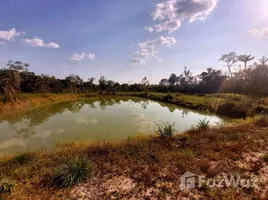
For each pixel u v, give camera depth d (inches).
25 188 185.0
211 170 208.2
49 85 1828.2
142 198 168.2
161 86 2317.9
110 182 194.7
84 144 325.4
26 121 633.6
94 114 759.7
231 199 158.6
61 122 610.9
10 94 933.8
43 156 264.2
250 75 1375.5
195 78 2274.9
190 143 296.2
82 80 2287.2
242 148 272.4
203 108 836.0
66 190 181.2
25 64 1371.8
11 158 264.5
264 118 435.8
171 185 185.0
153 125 556.1
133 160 239.1
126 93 2032.5
